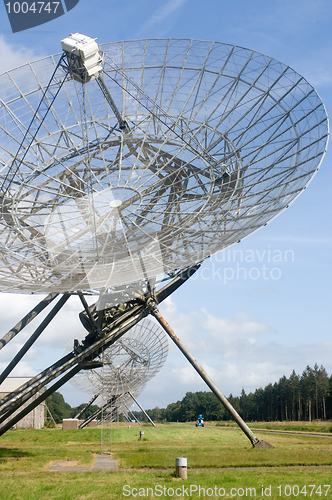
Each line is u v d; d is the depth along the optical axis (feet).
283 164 95.45
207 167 106.52
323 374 536.01
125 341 194.39
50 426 451.12
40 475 76.84
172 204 104.27
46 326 118.42
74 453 116.67
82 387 206.39
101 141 111.75
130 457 103.45
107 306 117.80
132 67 112.06
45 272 98.48
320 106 91.91
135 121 112.37
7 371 114.42
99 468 87.61
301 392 509.35
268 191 95.50
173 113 111.34
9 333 113.39
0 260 95.50
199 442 161.68
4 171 103.76
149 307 126.11
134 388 206.80
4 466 89.45
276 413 575.38
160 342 196.24
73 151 110.63
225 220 96.84
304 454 104.53
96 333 120.57
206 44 109.40
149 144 112.06
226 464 88.79
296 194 86.74
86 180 110.22
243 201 98.43
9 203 100.94
